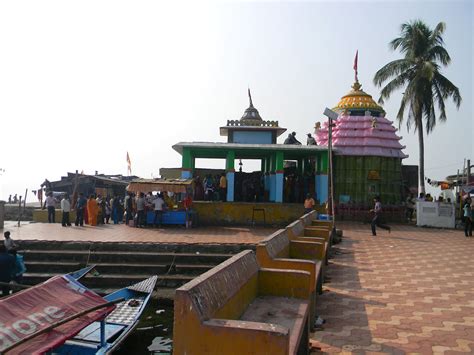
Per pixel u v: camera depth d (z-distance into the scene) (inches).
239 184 924.6
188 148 819.4
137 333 332.5
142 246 498.6
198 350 131.5
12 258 377.7
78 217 762.2
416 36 1045.2
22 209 1194.6
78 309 221.1
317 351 219.9
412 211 1057.5
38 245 501.7
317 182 852.0
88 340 267.7
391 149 1042.7
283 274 216.1
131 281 440.8
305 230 473.4
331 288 357.4
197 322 132.2
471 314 284.8
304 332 198.2
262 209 759.7
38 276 442.6
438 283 376.2
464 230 821.2
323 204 796.0
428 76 993.5
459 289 354.6
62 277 241.9
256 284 215.8
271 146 825.5
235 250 499.5
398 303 312.0
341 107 1099.3
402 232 786.2
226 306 161.8
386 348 224.2
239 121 968.9
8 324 187.5
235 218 760.3
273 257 261.4
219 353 130.1
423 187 1078.4
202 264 479.2
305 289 212.4
